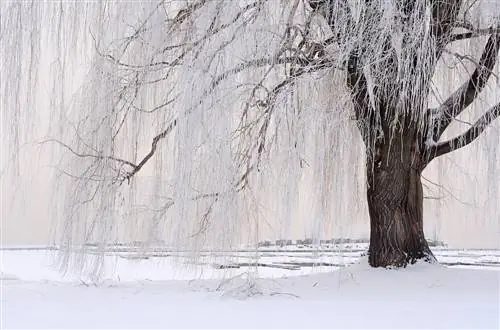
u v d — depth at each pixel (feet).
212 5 26.91
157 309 21.97
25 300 24.48
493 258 77.82
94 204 29.27
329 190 28.78
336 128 27.55
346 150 28.99
